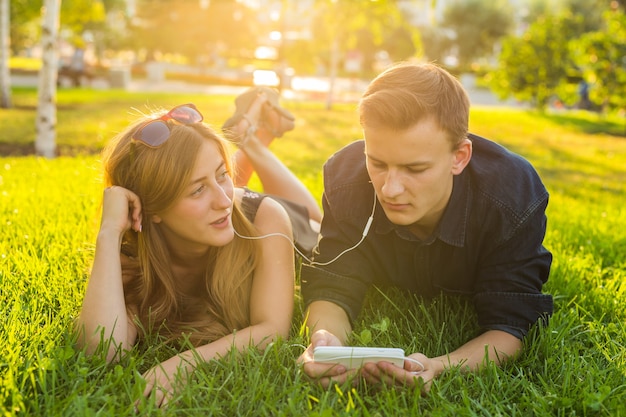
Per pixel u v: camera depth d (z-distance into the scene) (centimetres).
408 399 189
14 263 286
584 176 812
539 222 227
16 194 447
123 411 174
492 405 183
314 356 192
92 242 303
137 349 220
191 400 181
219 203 214
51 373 190
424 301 263
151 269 230
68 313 237
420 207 200
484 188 225
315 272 242
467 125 202
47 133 802
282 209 248
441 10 4394
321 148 899
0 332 214
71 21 1795
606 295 282
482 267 233
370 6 1410
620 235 399
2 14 1363
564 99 1872
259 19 4006
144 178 212
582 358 216
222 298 232
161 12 3825
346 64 4225
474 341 220
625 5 1516
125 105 1401
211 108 1313
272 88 355
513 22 4372
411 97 189
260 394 182
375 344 228
